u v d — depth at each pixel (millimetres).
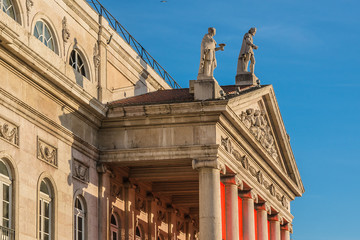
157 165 51094
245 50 58938
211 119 46312
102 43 49531
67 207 43875
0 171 38406
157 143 46938
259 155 54781
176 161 47344
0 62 37938
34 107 41062
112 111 47500
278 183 61375
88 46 48156
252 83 58438
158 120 47062
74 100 44656
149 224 55594
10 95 38562
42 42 42938
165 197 59062
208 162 45938
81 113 45656
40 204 41812
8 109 38625
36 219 40562
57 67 43750
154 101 48781
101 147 47812
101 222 47312
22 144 39781
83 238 45875
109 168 48312
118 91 51250
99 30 49375
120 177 50969
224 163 47438
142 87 56125
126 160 47188
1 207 38219
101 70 49094
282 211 63438
